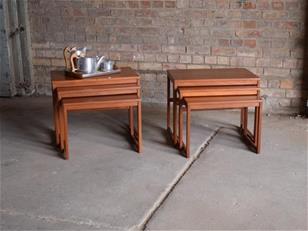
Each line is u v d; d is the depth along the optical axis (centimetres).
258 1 322
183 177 229
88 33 364
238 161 248
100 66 270
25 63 383
